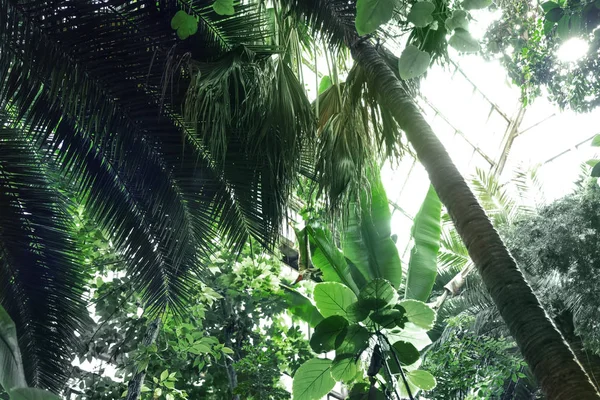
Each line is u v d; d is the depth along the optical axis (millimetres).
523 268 6660
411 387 6266
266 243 4184
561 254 6262
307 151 4371
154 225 4531
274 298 7562
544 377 2146
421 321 5254
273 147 3957
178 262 4289
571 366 2125
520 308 2336
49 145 4355
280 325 8094
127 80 4023
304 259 6590
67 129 4270
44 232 4715
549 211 6578
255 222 4188
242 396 6898
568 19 2441
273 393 7035
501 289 2430
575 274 6195
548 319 2295
